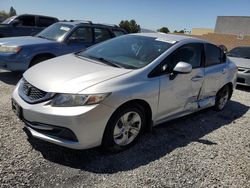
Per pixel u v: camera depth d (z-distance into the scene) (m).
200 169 3.61
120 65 4.09
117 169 3.42
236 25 45.53
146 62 4.13
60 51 7.41
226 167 3.73
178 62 4.39
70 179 3.14
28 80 3.73
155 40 4.73
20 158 3.41
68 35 7.64
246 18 44.72
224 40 35.41
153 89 3.95
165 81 4.14
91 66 4.02
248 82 8.63
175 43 4.59
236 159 3.98
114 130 3.63
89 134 3.37
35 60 7.04
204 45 5.21
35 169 3.24
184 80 4.52
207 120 5.45
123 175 3.31
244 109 6.52
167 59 4.28
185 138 4.48
